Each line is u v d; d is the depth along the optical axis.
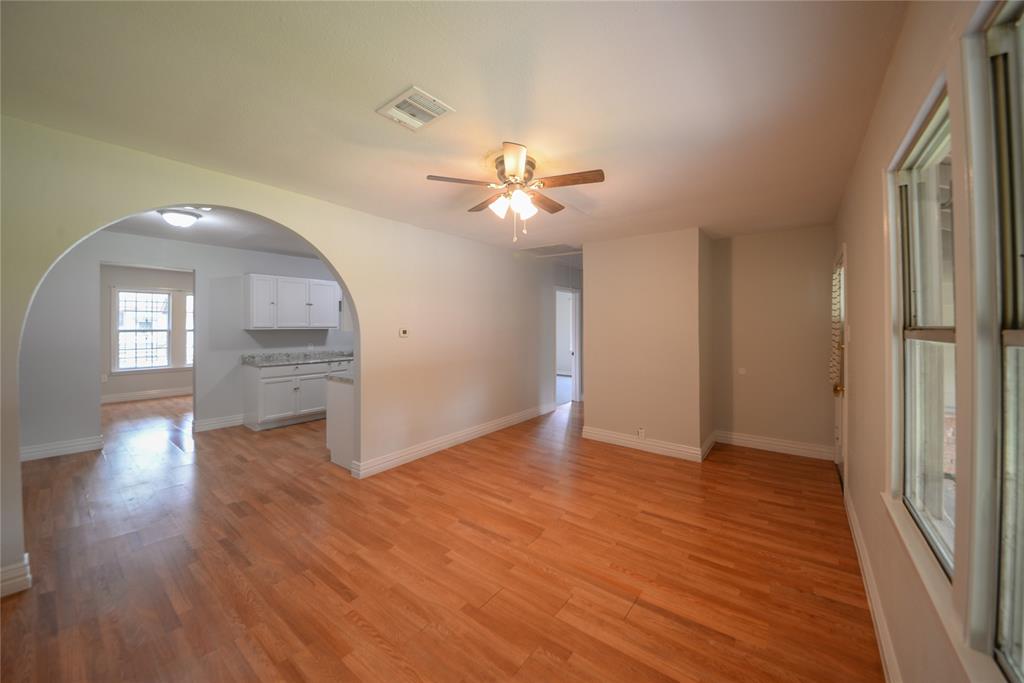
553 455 4.27
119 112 1.94
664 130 2.09
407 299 4.03
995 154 0.84
